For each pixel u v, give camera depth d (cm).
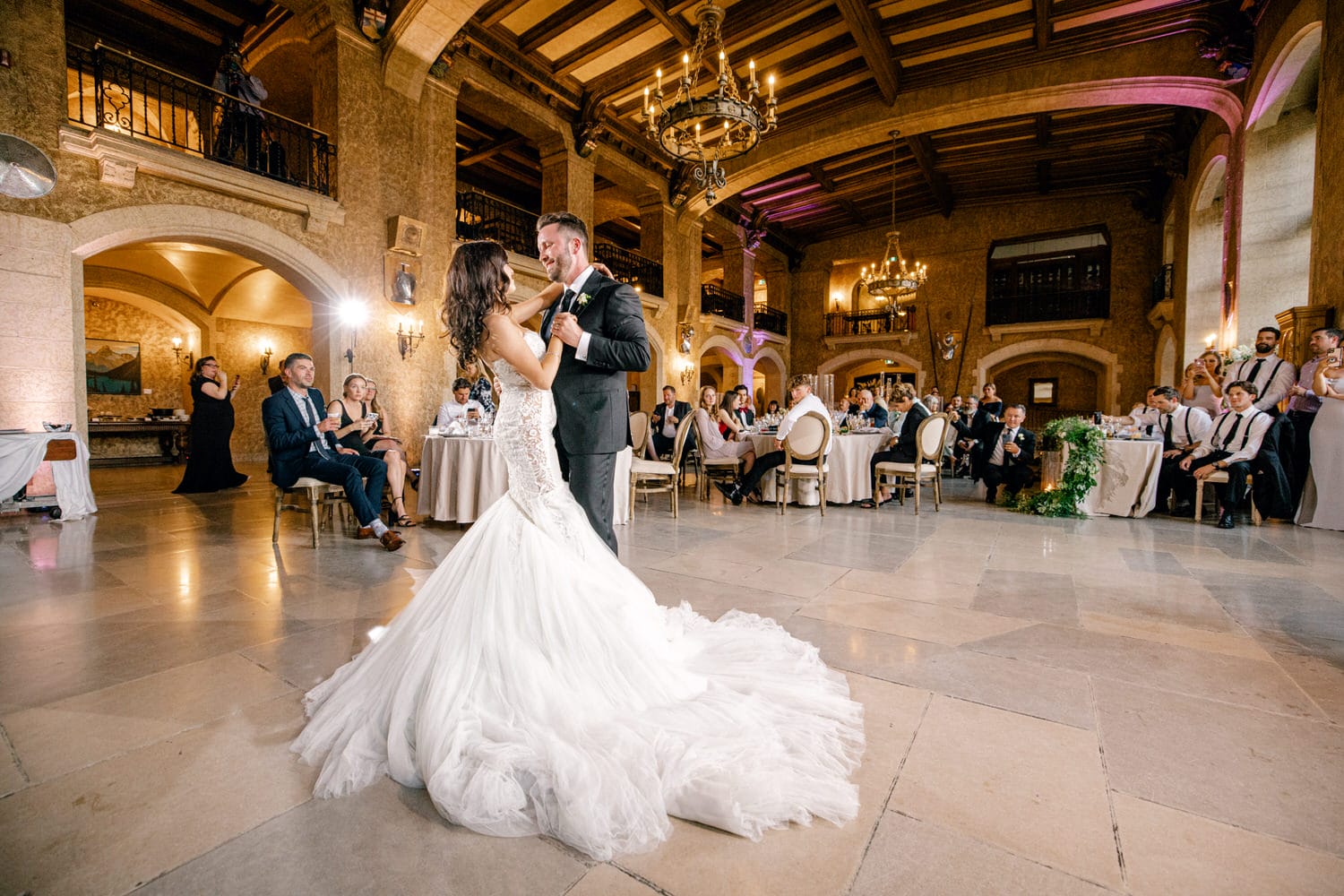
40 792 135
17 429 515
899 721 170
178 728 165
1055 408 1694
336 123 739
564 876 111
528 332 186
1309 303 582
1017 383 1745
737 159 1198
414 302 807
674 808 129
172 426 1139
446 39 764
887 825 125
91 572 334
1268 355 563
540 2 815
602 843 116
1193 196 1059
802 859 115
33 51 523
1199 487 510
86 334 1130
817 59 941
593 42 895
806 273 1889
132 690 187
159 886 107
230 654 217
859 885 108
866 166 1346
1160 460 535
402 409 812
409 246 788
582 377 214
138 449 1175
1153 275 1424
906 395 627
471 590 160
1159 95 884
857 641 233
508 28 870
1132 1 800
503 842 121
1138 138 1165
